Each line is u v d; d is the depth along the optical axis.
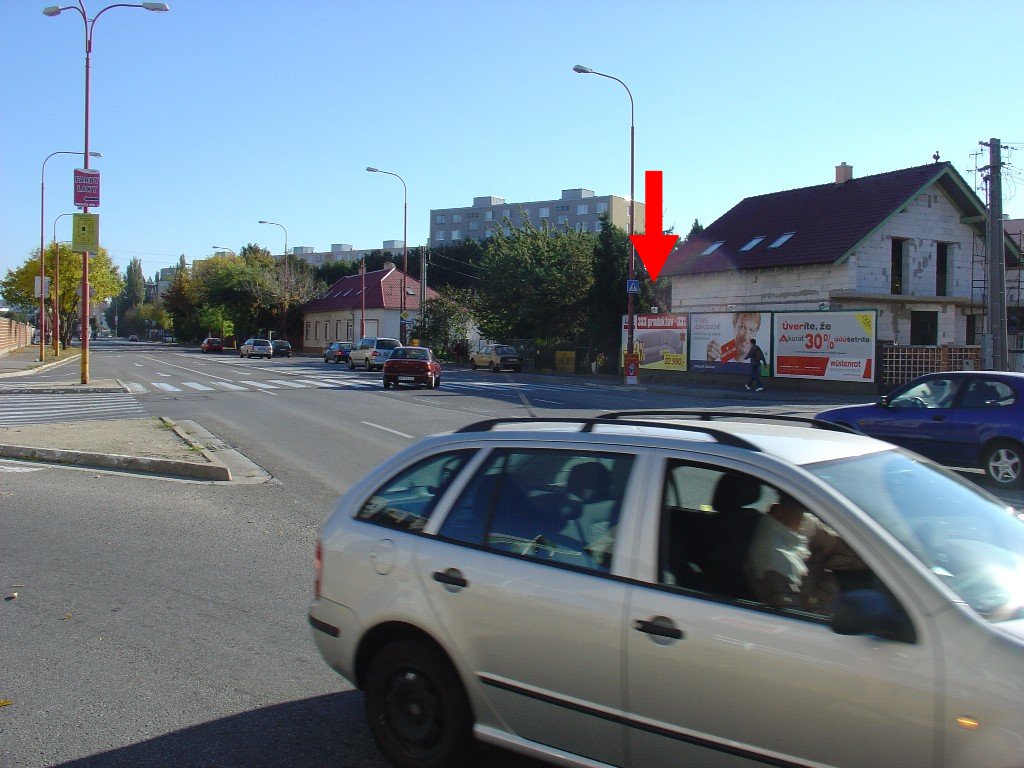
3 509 9.60
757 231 38.53
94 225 26.41
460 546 3.72
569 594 3.33
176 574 7.10
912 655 2.67
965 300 34.72
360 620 3.94
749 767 2.92
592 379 38.50
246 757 4.04
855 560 2.88
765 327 31.70
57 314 53.66
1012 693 2.51
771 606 2.98
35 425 16.81
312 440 15.60
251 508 9.72
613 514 3.39
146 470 12.20
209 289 86.38
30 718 4.46
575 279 46.12
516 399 25.25
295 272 86.62
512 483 3.73
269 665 5.17
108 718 4.46
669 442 3.40
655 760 3.13
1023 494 10.16
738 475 3.22
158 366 46.69
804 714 2.81
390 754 3.85
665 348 36.22
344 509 4.21
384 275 73.38
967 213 35.62
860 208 34.78
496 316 50.00
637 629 3.14
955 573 2.99
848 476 3.29
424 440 4.17
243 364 51.62
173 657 5.29
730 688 2.95
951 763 2.57
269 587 6.75
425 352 30.45
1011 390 10.55
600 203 119.88
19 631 5.75
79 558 7.57
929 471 3.65
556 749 3.37
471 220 131.50
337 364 54.56
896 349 28.56
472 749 3.68
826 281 33.81
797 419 4.23
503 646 3.48
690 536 3.25
